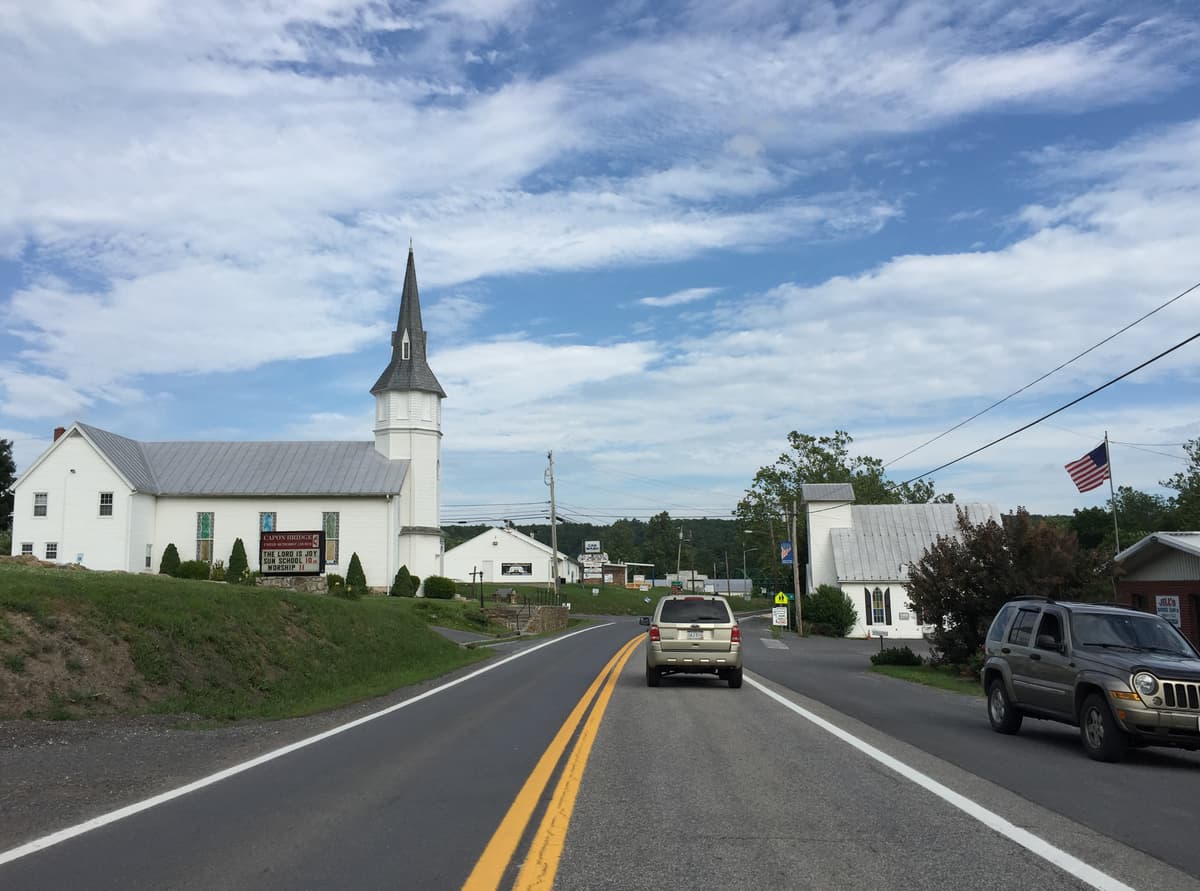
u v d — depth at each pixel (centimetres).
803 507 7656
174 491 5422
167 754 1129
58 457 5159
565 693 1878
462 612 4819
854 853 675
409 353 6012
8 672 1391
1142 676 1109
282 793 891
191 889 594
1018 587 2606
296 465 5669
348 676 2189
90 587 1752
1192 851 692
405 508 5809
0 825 764
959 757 1129
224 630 1945
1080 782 980
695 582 13325
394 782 944
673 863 648
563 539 18462
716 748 1159
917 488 8856
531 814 795
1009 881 609
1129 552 2931
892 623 5947
